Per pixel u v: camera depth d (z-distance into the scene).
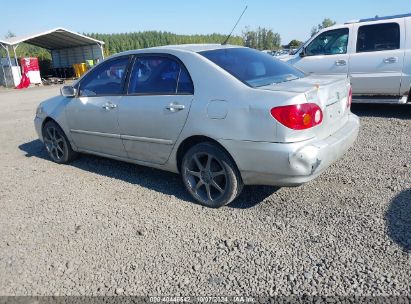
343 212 3.45
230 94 3.38
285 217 3.45
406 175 4.16
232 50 4.13
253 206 3.72
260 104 3.15
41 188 4.60
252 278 2.65
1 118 10.66
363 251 2.84
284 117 3.03
